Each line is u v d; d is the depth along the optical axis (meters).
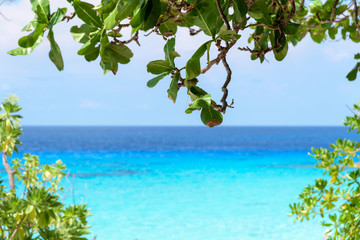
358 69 3.59
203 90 1.82
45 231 4.31
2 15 1.73
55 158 53.50
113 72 1.86
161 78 1.86
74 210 4.84
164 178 32.66
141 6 1.59
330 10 3.55
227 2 1.87
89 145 92.69
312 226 15.78
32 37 1.74
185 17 1.73
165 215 19.00
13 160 5.65
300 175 33.47
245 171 37.34
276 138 138.62
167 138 138.75
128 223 17.25
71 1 1.78
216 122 1.66
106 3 1.65
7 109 4.82
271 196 23.77
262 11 1.98
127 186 28.00
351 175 4.38
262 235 15.19
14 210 4.03
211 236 15.26
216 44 1.79
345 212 4.36
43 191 3.92
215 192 25.59
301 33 3.94
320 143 102.38
